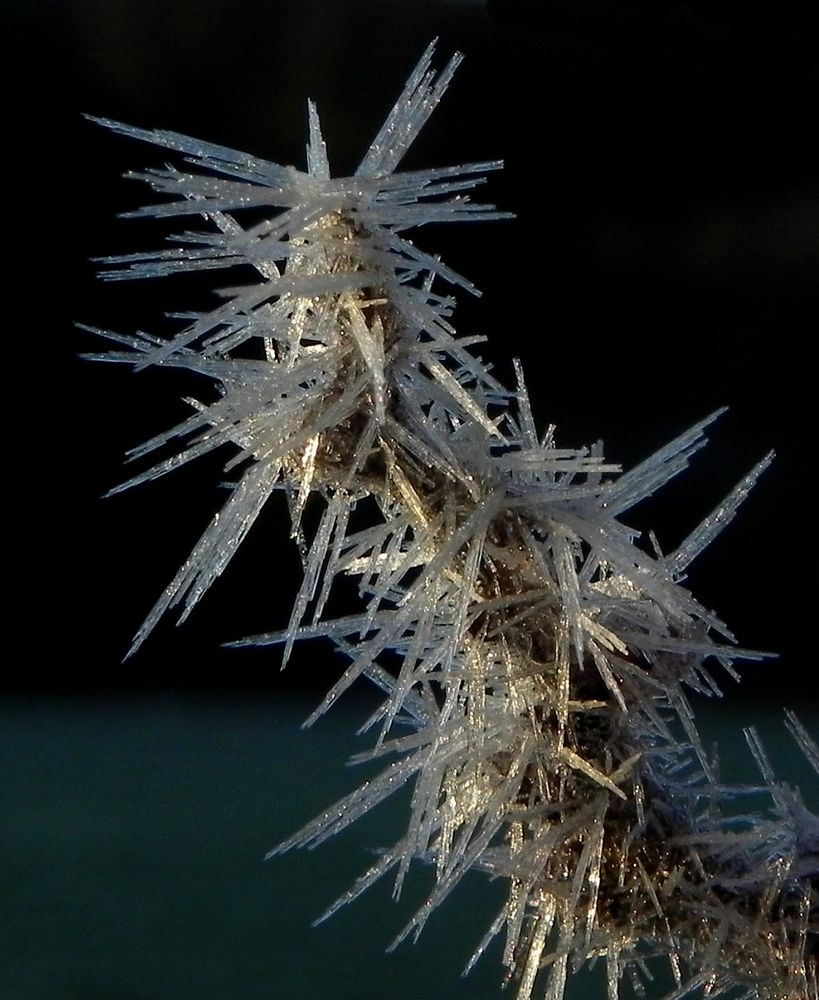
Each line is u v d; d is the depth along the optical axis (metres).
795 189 1.21
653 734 0.30
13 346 1.25
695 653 0.30
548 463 0.30
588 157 1.24
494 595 0.30
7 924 0.85
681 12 1.00
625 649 0.30
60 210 1.25
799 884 0.30
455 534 0.29
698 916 0.30
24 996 0.76
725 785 0.30
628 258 1.24
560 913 0.30
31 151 1.25
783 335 1.20
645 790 0.30
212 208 0.29
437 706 0.30
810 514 1.14
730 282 1.23
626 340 1.23
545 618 0.30
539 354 1.23
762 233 1.22
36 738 1.18
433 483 0.29
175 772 1.10
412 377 0.29
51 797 1.04
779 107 1.16
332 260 0.29
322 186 0.29
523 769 0.30
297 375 0.29
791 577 1.13
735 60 1.07
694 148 1.20
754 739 0.31
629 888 0.30
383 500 0.30
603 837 0.30
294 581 1.25
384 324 0.29
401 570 0.29
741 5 0.99
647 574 0.30
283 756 1.12
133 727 1.21
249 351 0.61
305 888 0.90
